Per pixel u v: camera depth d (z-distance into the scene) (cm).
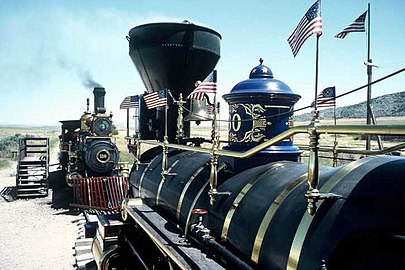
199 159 624
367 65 528
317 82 302
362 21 547
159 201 646
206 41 859
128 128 1018
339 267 247
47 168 2314
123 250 798
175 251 448
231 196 436
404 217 229
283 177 393
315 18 362
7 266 1121
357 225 252
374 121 468
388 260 219
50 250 1265
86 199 1769
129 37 908
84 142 2050
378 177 272
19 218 1712
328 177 324
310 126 278
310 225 292
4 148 5653
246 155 379
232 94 505
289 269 294
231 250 395
